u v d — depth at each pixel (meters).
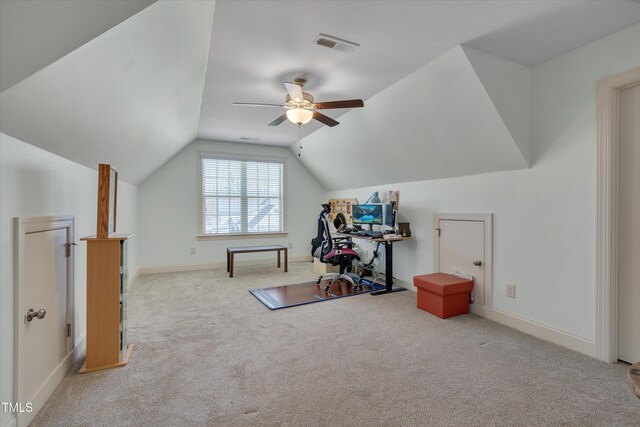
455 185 3.34
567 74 2.31
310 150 5.38
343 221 5.53
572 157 2.29
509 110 2.46
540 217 2.51
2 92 1.13
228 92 3.09
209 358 2.15
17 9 1.03
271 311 3.16
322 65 2.51
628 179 2.06
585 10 1.81
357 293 3.80
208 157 5.41
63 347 1.94
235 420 1.52
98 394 1.73
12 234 1.40
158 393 1.74
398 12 1.83
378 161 4.16
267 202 5.91
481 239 3.01
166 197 5.11
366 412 1.58
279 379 1.89
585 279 2.21
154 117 2.69
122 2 1.16
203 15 1.76
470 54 2.25
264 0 1.72
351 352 2.24
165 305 3.36
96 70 1.43
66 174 2.01
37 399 1.57
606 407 1.61
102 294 2.00
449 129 2.89
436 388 1.78
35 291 1.60
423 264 3.78
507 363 2.07
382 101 3.18
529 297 2.59
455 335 2.53
